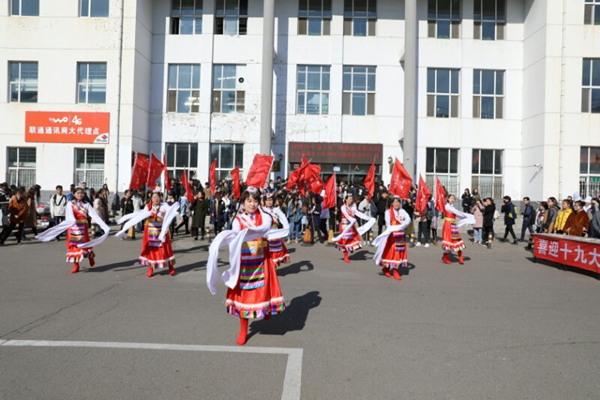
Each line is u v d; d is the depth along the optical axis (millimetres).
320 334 5297
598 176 22922
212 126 24750
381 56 24688
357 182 23219
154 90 24828
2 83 23281
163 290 7527
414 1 22750
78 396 3617
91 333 5203
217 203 15078
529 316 6168
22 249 12250
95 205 15242
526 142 24281
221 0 24875
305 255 11984
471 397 3672
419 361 4457
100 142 22891
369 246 13914
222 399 3594
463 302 6961
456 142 24594
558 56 22609
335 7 24562
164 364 4305
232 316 6004
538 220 14359
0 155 23297
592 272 9898
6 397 3584
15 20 23203
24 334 5141
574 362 4469
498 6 24844
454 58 24609
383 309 6469
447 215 10898
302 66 24750
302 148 24250
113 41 22984
